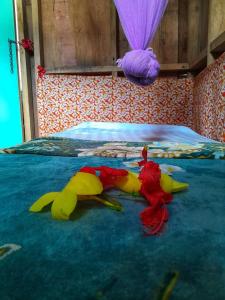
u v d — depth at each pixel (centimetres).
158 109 259
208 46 195
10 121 266
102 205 57
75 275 34
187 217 51
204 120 212
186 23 250
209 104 197
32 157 112
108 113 263
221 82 169
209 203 59
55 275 34
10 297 30
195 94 243
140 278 33
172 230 46
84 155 113
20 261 37
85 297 30
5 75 259
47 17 261
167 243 42
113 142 154
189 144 142
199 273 34
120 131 223
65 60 266
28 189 69
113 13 251
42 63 263
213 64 183
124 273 34
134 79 158
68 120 266
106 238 43
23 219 51
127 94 259
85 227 47
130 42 152
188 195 64
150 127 238
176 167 92
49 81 261
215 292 31
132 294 30
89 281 33
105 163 99
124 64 149
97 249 40
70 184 57
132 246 41
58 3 257
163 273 34
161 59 257
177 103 257
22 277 34
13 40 257
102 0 252
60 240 43
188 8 246
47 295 30
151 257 38
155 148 127
